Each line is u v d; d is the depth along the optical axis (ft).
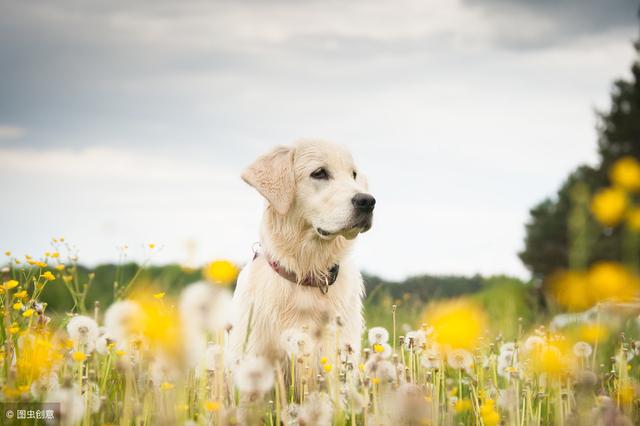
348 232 15.89
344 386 12.16
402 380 11.92
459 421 11.86
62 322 13.79
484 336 15.60
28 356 10.89
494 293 38.11
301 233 16.17
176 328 8.78
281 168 16.63
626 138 86.99
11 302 13.23
